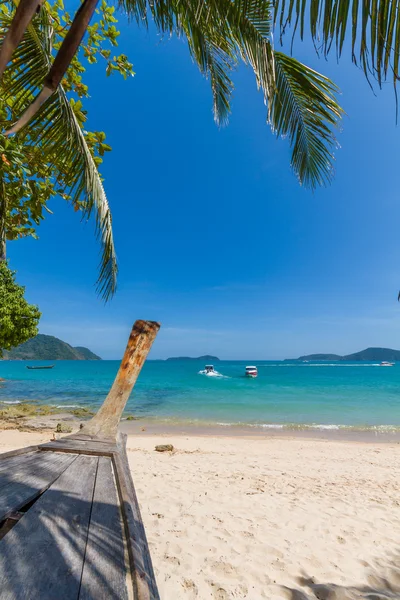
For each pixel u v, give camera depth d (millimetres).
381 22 1253
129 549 1073
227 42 3031
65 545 1085
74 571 949
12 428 11750
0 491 1467
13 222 4824
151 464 6859
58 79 2352
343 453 8742
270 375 53906
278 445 9758
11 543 1068
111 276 4152
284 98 3062
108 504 1456
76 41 2227
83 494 1543
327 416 16078
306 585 2824
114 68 4023
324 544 3553
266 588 2760
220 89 3652
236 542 3520
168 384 34906
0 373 57594
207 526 3885
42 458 2084
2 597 808
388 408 18641
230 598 2623
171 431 12328
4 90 3400
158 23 2830
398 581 2945
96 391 26438
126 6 2883
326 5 1415
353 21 1326
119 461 2080
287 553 3334
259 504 4652
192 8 2670
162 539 3537
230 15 2463
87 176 3598
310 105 3098
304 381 39844
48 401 20312
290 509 4500
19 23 1976
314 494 5219
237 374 55812
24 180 4059
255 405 19703
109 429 2719
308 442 10328
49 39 3293
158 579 2834
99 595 854
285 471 6648
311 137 3260
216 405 19656
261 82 2602
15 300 16219
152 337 3105
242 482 5727
